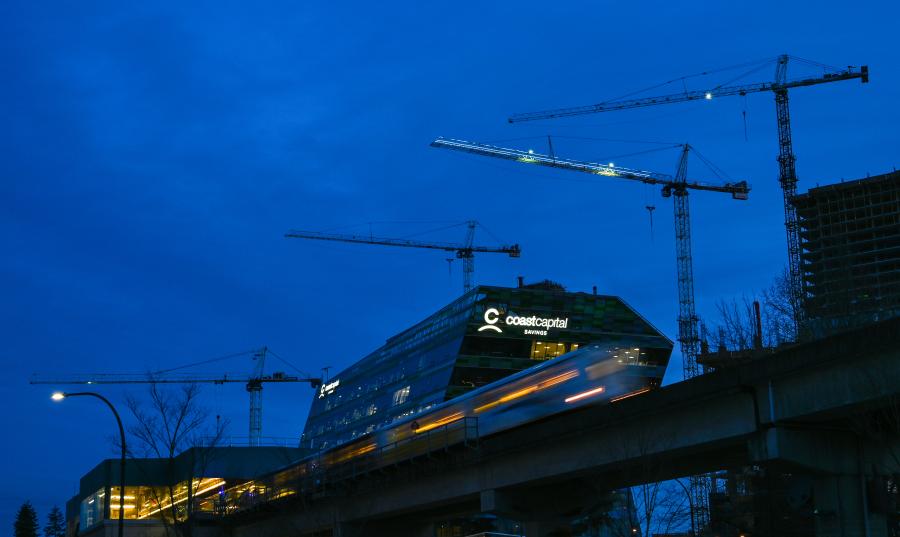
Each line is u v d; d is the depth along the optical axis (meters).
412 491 66.88
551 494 58.78
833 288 76.94
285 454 115.06
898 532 44.69
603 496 58.62
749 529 65.31
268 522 91.75
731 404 42.66
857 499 40.69
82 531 127.25
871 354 36.59
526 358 176.88
